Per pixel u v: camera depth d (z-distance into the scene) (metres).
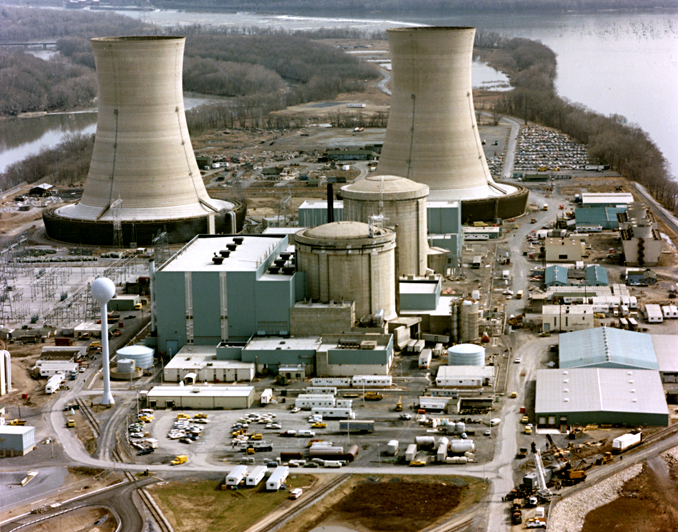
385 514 158.12
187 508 161.00
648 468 170.88
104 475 173.12
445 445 176.75
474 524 154.62
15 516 159.62
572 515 157.38
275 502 162.00
